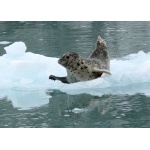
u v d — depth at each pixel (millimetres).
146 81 43688
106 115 35000
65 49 54281
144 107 36562
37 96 40500
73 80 43500
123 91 41125
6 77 44938
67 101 38781
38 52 53125
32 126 33000
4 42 59938
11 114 35812
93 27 69188
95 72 43062
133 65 46812
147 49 54531
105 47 46188
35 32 66375
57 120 34188
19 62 44875
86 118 34562
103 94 40375
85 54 51500
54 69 46438
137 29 66812
